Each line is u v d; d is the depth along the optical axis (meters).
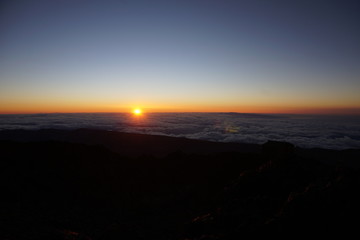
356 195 9.29
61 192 16.67
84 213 14.37
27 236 9.66
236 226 10.57
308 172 16.28
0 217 11.26
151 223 13.95
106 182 19.61
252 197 13.42
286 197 13.30
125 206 16.39
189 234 11.29
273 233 8.99
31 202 14.33
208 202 16.11
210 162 23.83
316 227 8.67
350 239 7.96
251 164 21.47
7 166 18.22
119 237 11.47
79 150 24.59
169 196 17.94
